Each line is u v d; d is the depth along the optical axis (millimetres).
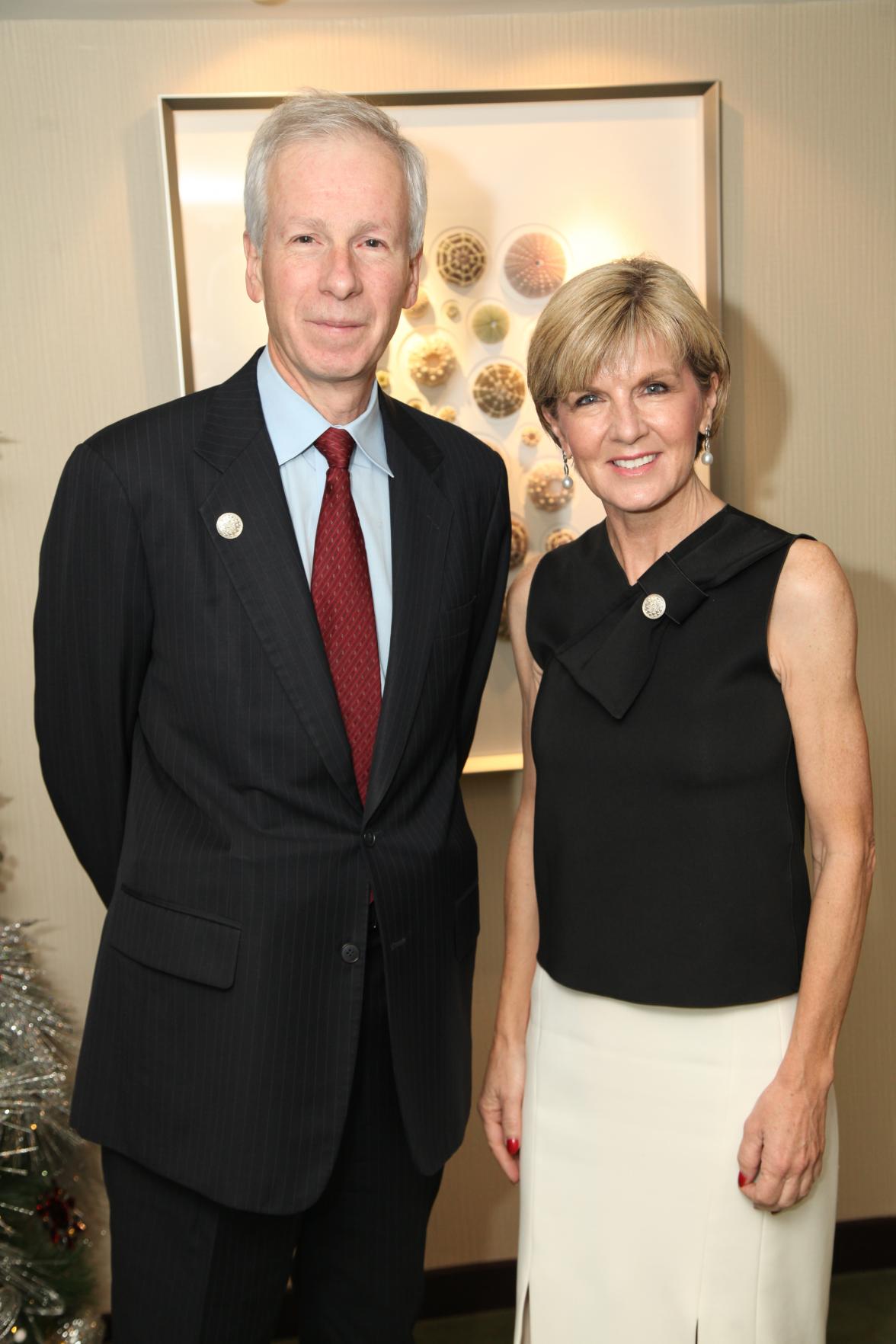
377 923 1541
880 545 2359
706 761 1393
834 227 2260
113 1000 1571
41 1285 1927
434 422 1777
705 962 1397
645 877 1428
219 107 2080
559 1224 1523
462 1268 2449
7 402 2178
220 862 1491
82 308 2164
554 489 2258
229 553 1490
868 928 2451
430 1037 1610
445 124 2154
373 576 1598
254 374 1630
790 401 2299
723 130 2213
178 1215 1570
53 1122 1993
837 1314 2393
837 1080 2490
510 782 2350
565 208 2189
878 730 2406
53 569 1561
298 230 1485
